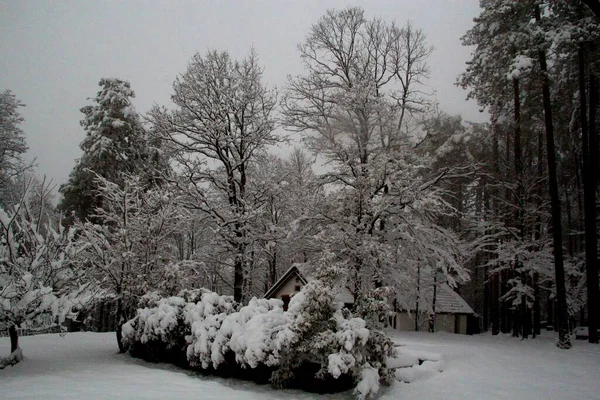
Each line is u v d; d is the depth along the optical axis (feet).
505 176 82.84
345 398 30.60
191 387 30.53
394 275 58.90
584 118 63.72
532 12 69.36
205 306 39.45
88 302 39.14
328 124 63.46
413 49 70.90
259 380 33.68
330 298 32.27
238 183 72.33
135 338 43.80
